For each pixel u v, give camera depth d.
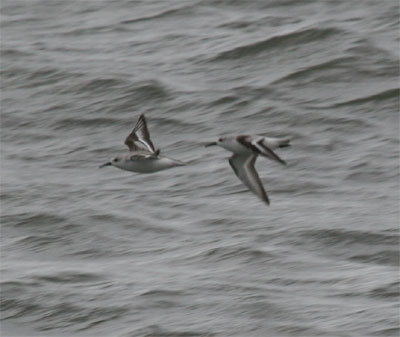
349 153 31.27
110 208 29.22
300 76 36.03
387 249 26.19
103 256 26.89
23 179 31.27
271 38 38.91
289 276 24.95
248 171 16.48
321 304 23.36
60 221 28.70
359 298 23.64
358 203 28.62
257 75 36.50
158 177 30.70
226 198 29.27
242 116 33.75
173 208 29.00
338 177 30.09
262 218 28.02
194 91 35.56
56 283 25.16
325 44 38.19
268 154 16.11
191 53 38.97
